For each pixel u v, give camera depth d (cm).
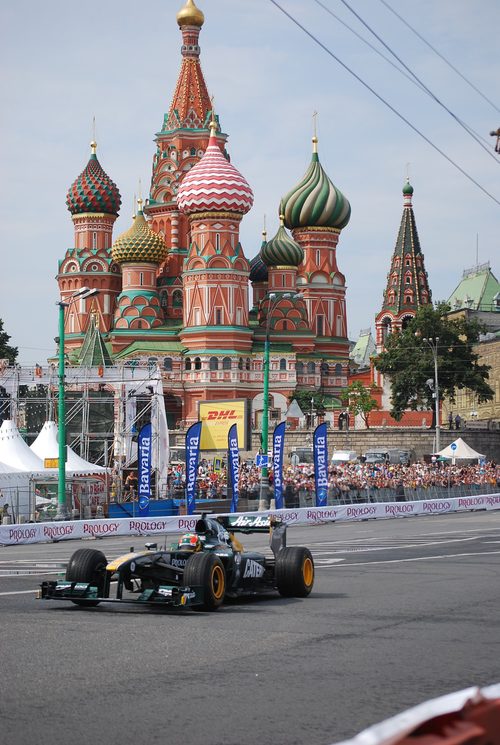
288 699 1394
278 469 7531
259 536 5806
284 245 17875
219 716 1289
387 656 1742
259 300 19038
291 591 2603
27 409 10512
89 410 10075
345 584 2977
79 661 1692
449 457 11200
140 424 10219
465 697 588
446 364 15412
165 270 18350
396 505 8256
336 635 1978
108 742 1158
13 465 7069
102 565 2333
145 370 9356
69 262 18262
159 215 18600
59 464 6656
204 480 8800
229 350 16700
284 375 16962
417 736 568
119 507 7412
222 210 16850
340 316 18538
